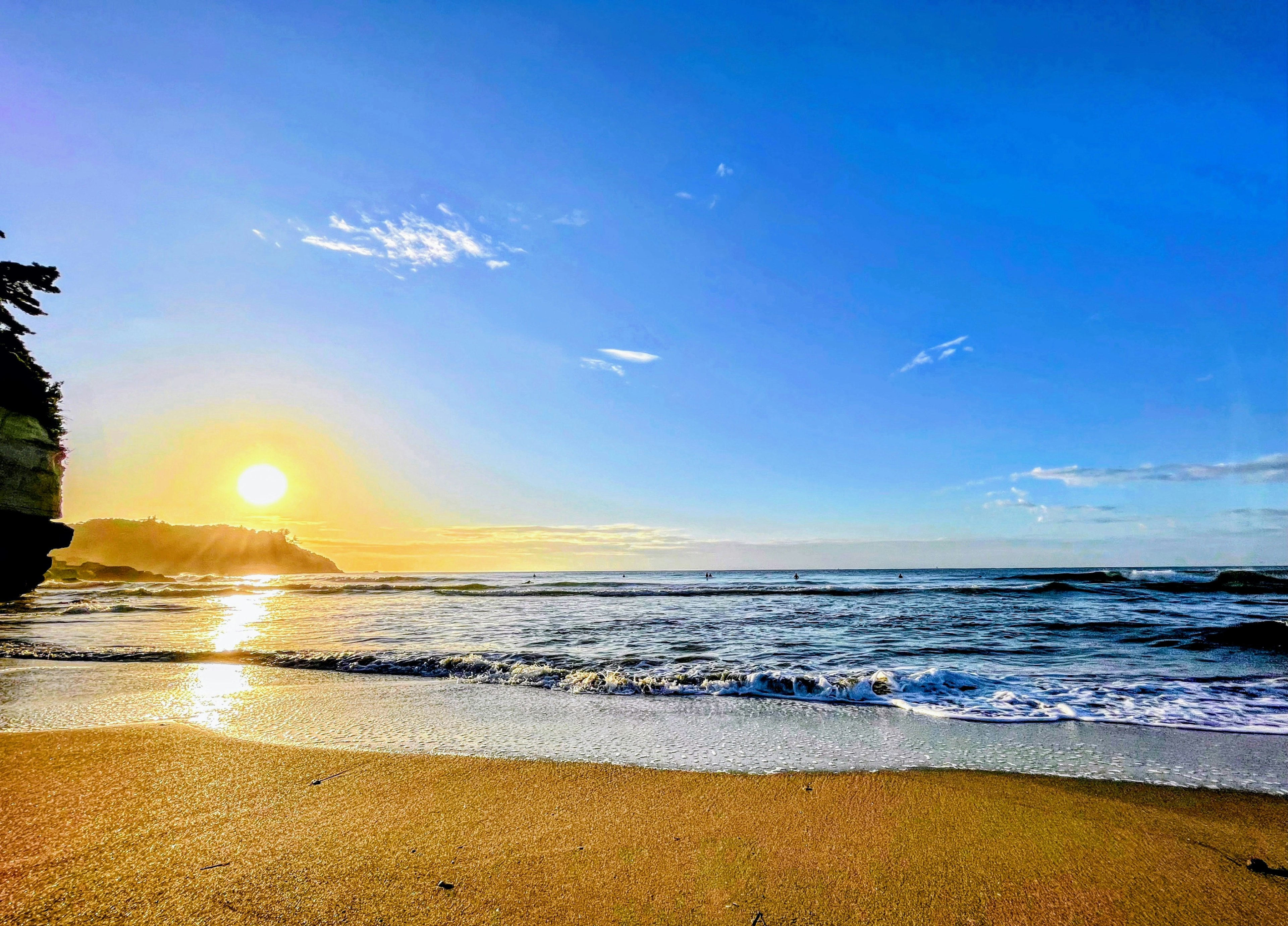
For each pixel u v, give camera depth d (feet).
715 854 11.69
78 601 112.16
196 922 9.12
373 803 14.21
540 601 105.81
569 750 18.93
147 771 16.37
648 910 9.60
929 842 12.35
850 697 27.09
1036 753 18.79
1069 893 10.36
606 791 15.17
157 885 10.24
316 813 13.57
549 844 12.01
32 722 22.16
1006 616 67.67
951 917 9.56
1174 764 17.74
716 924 9.24
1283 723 22.66
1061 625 57.41
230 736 20.18
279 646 44.19
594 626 58.90
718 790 15.30
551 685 29.94
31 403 108.47
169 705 25.25
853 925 9.29
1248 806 14.46
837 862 11.41
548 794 14.89
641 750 18.93
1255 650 41.75
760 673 29.68
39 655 40.16
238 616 74.90
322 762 17.40
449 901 9.80
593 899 9.91
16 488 105.40
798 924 9.30
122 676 32.73
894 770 17.01
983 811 13.98
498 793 14.97
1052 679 30.86
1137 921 9.53
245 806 13.92
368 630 55.77
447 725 22.07
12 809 13.62
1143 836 12.73
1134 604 84.33
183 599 121.08
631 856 11.53
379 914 9.37
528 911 9.51
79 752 18.12
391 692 28.45
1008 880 10.78
